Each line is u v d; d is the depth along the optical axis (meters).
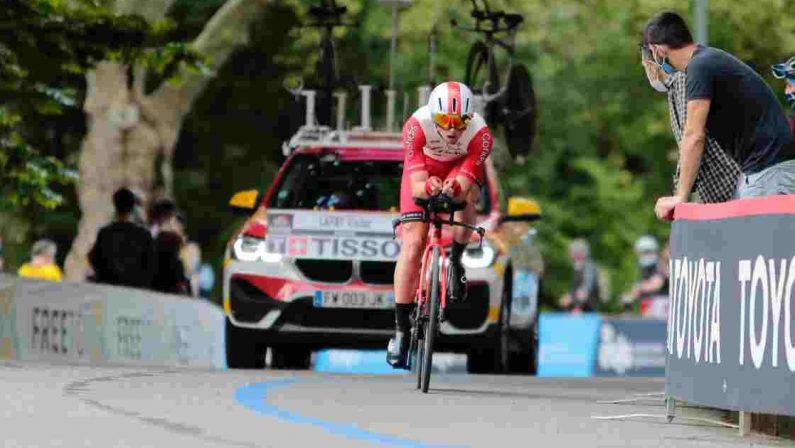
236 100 90.06
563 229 102.44
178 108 69.50
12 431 19.05
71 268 68.88
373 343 36.09
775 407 19.09
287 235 36.16
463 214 27.75
